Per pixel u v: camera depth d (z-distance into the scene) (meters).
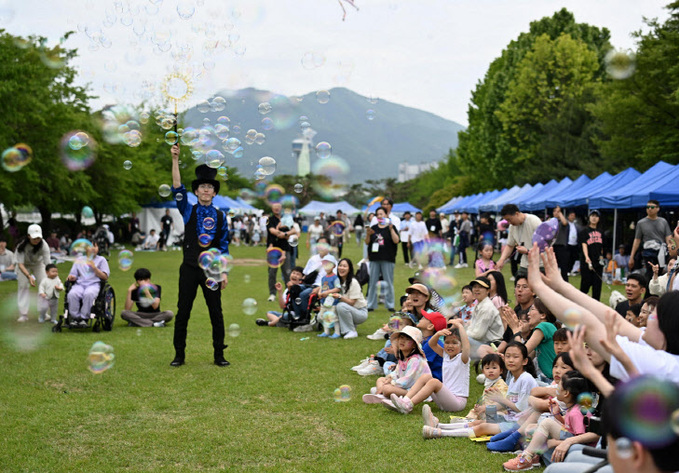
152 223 32.75
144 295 8.38
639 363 1.93
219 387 5.18
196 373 5.65
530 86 31.22
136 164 26.55
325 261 7.86
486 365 4.45
